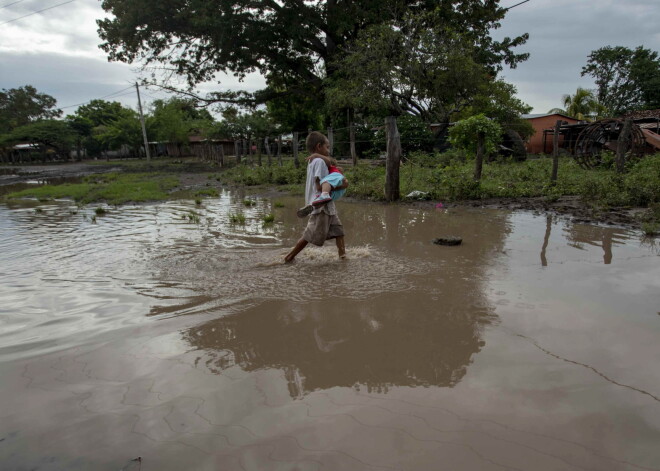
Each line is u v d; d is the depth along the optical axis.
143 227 6.79
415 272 3.91
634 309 2.89
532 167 12.67
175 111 44.38
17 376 2.20
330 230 4.34
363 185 10.33
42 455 1.60
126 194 12.00
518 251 4.58
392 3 20.98
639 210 6.55
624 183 7.54
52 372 2.23
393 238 5.50
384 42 16.30
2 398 2.00
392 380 2.11
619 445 1.59
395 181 9.07
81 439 1.69
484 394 1.95
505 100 17.75
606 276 3.62
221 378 2.16
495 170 12.44
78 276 4.04
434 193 9.20
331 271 4.00
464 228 6.00
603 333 2.54
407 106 19.38
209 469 1.51
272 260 4.45
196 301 3.28
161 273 4.06
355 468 1.50
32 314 3.07
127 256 4.79
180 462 1.55
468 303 3.10
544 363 2.21
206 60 25.33
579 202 7.63
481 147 9.32
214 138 41.88
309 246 5.14
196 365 2.30
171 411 1.87
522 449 1.58
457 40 16.34
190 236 5.93
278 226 6.65
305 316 2.95
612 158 12.28
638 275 3.62
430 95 17.72
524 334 2.56
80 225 7.15
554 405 1.85
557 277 3.64
